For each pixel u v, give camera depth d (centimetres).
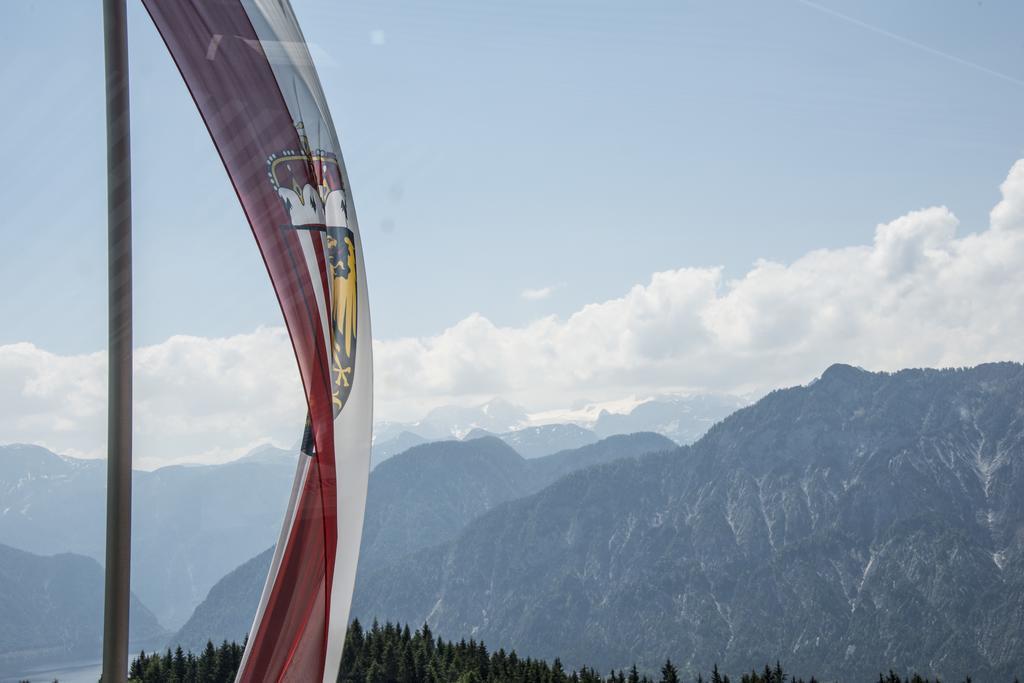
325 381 710
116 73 627
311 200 700
